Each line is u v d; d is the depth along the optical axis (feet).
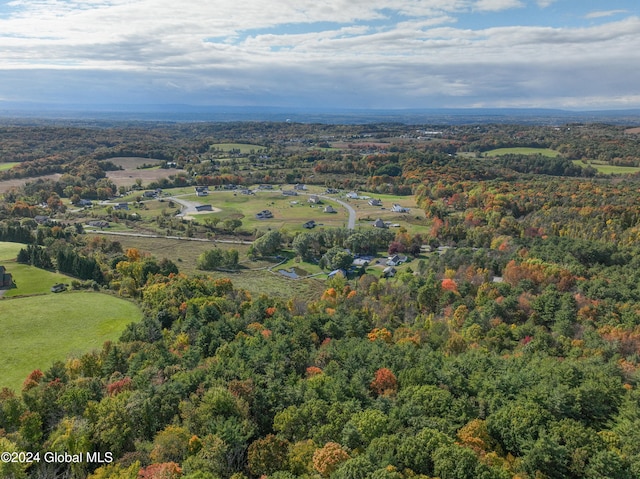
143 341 314.76
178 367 262.88
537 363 282.36
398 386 252.42
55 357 301.43
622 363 294.87
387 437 186.91
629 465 183.11
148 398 212.23
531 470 182.80
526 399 226.58
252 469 180.75
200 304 383.86
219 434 188.85
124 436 195.00
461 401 225.56
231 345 292.40
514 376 248.11
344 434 193.06
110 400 213.66
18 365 290.15
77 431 192.03
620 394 239.91
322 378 245.45
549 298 390.21
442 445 177.17
